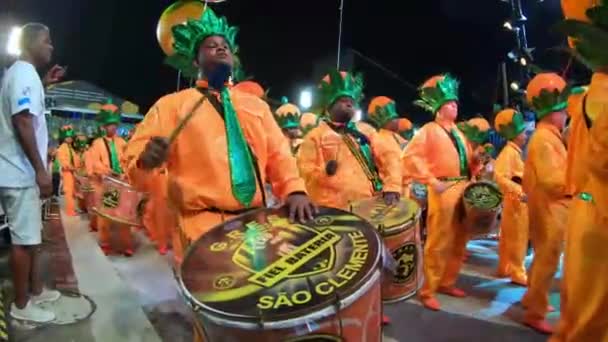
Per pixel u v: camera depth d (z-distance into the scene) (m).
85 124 15.68
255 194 2.22
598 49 2.07
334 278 1.52
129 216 5.21
